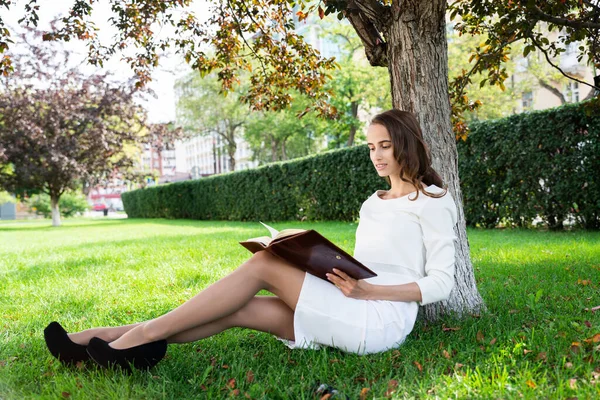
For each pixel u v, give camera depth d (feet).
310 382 6.97
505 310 10.41
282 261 7.52
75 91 67.15
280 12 15.35
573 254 17.46
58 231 55.88
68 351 7.61
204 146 280.31
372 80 79.30
